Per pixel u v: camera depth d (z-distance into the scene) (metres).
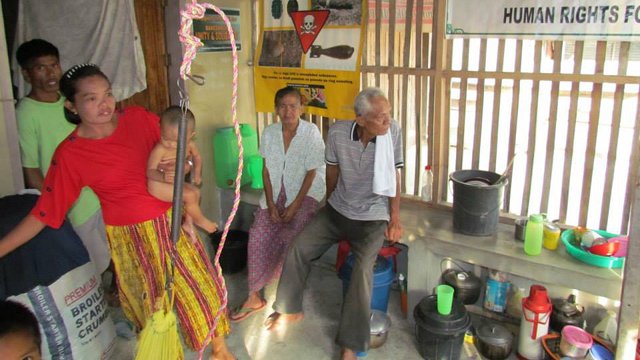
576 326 2.69
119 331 2.92
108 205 2.13
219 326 2.38
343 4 3.42
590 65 2.83
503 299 2.93
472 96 6.01
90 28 3.45
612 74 2.65
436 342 2.60
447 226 3.00
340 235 2.92
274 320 3.01
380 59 3.41
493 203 2.77
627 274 2.06
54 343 2.16
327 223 2.94
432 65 3.15
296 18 3.65
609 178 2.80
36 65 2.69
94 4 3.40
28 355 1.29
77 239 2.31
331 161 2.90
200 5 1.18
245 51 3.93
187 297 2.24
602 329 2.65
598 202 3.80
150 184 2.08
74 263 2.25
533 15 2.76
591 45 2.80
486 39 2.94
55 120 2.80
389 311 3.16
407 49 3.24
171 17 3.56
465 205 2.80
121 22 3.41
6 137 2.69
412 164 3.82
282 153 3.18
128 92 3.51
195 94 3.67
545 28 2.74
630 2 2.50
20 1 3.52
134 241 2.17
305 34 3.63
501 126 5.32
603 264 2.50
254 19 3.90
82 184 2.06
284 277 2.90
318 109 3.70
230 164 3.88
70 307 2.22
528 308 2.59
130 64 3.47
